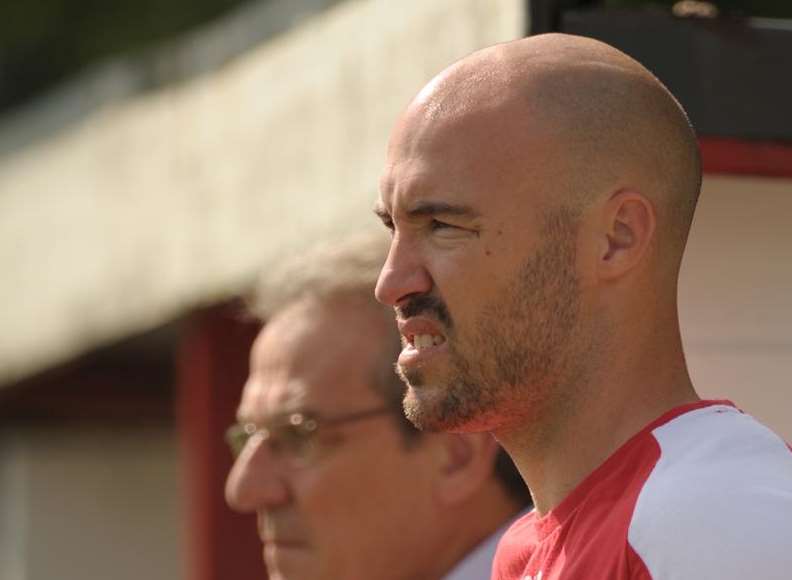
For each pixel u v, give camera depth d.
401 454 10.42
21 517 22.70
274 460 10.66
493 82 6.72
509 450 6.95
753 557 5.96
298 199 13.43
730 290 9.70
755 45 9.51
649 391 6.71
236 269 14.40
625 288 6.67
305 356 10.58
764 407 9.74
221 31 15.30
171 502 22.11
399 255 6.76
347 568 10.48
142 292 16.25
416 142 6.74
